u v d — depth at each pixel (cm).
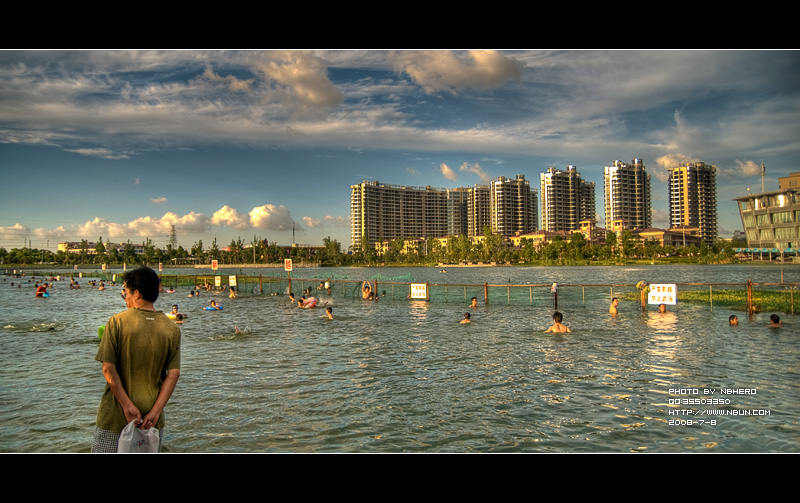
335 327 2552
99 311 3609
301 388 1271
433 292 5406
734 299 3616
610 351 1783
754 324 2488
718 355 1684
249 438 905
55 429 974
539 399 1154
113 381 506
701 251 17900
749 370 1448
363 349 1867
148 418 513
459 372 1455
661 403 1116
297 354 1767
